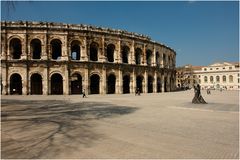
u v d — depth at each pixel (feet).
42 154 31.55
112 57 233.14
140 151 33.01
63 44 194.08
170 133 44.73
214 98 152.25
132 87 227.20
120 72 215.92
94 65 203.41
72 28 197.26
